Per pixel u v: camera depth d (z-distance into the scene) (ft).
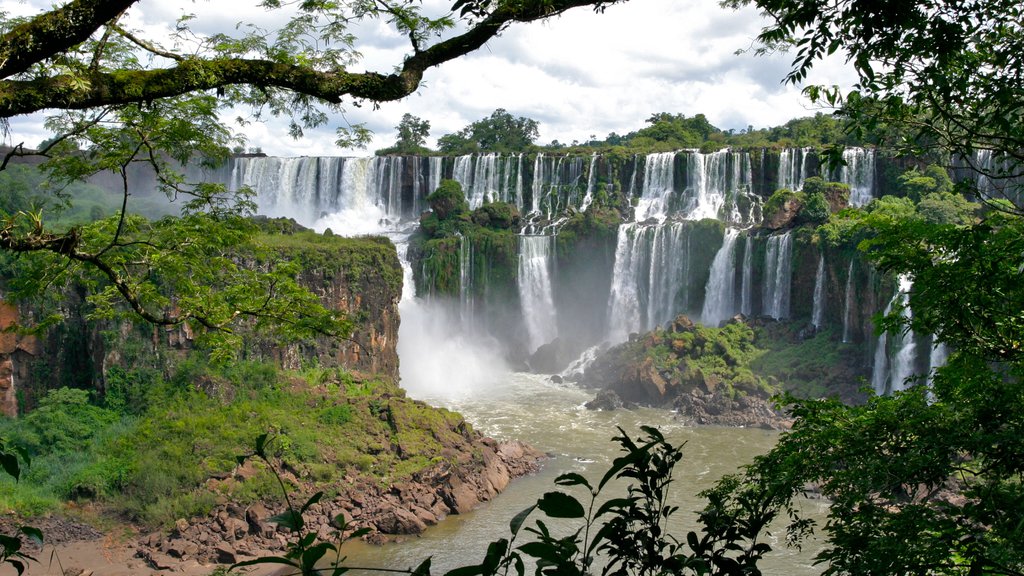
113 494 117.39
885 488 36.29
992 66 35.01
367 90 34.37
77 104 31.48
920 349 178.81
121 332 140.36
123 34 36.40
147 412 136.46
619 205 271.08
